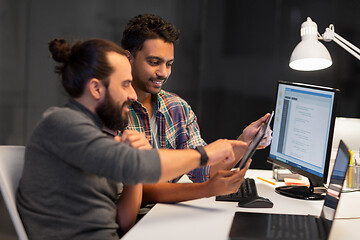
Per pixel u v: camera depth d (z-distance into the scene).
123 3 4.15
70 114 1.24
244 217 1.38
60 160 1.26
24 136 4.19
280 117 1.90
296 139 1.78
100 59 1.29
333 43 3.91
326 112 1.61
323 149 1.62
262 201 1.54
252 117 4.15
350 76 3.92
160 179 1.25
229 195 1.63
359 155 2.00
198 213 1.45
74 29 4.16
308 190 1.75
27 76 4.16
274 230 1.25
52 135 1.23
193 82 4.21
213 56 4.16
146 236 1.22
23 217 1.29
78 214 1.29
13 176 1.38
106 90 1.31
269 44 4.08
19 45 4.14
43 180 1.27
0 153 1.37
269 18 4.06
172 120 1.92
